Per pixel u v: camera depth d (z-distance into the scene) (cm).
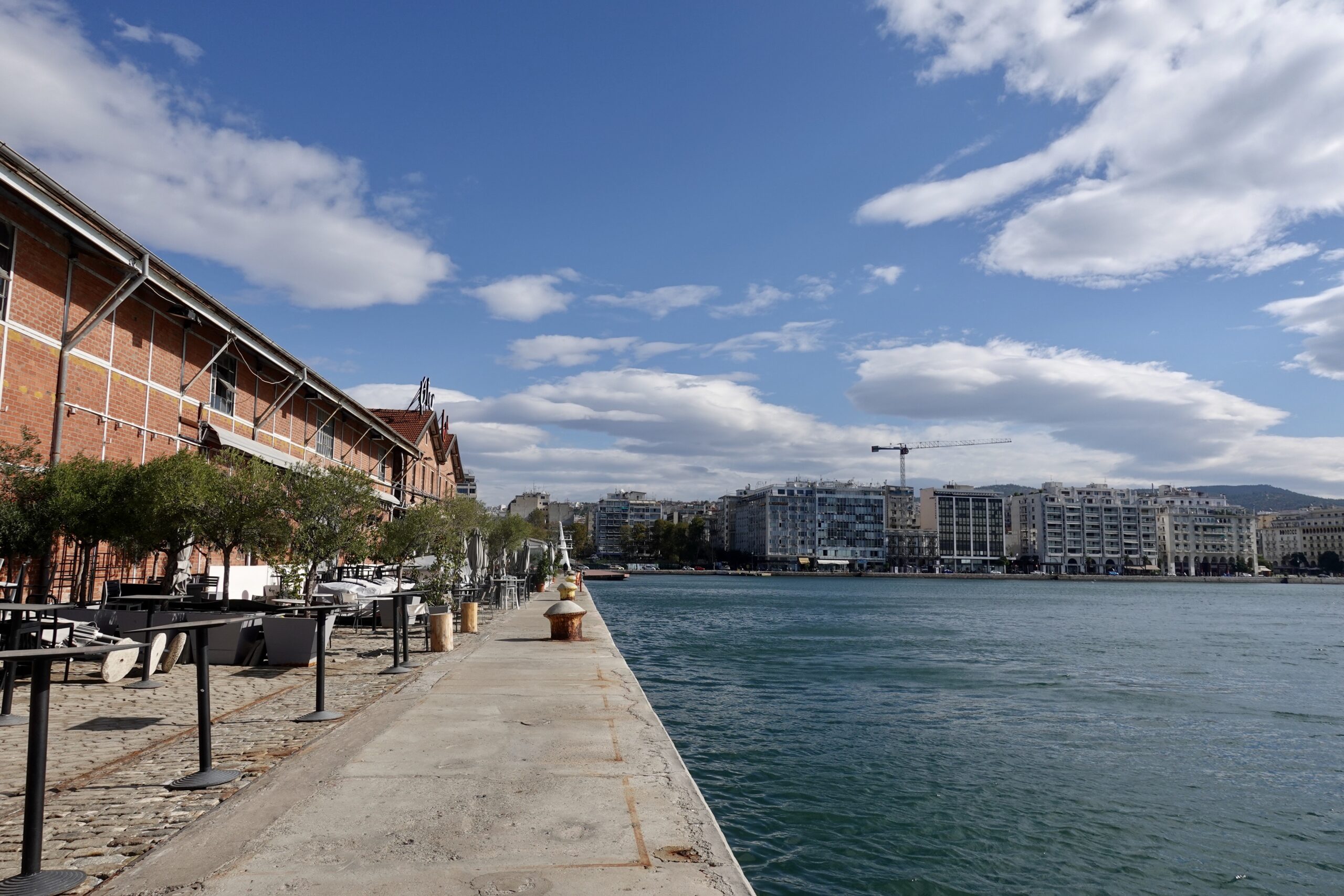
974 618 5728
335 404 3206
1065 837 995
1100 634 4400
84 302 1711
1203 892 854
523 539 5444
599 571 15962
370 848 477
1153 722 1747
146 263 1764
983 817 1052
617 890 417
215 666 1298
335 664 1348
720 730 1524
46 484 1291
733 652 2984
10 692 876
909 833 980
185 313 2033
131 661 1128
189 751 725
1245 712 1902
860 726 1600
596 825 523
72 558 1673
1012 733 1582
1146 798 1162
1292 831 1041
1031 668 2703
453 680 1164
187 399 2139
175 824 523
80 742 762
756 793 1120
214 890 414
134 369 1892
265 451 2434
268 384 2666
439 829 512
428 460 5222
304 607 966
